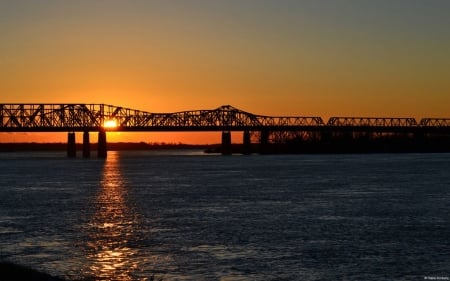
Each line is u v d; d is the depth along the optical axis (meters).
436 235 81.12
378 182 171.50
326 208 110.12
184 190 151.25
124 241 78.38
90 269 64.50
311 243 76.31
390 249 72.62
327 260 67.56
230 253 71.06
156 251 72.25
